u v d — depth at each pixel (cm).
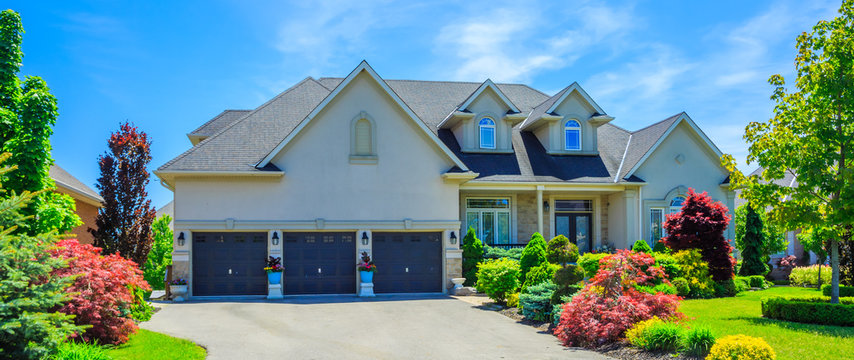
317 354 1217
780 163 1609
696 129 2700
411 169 2355
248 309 1827
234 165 2202
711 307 1812
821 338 1266
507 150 2742
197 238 2206
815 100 1580
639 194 2666
